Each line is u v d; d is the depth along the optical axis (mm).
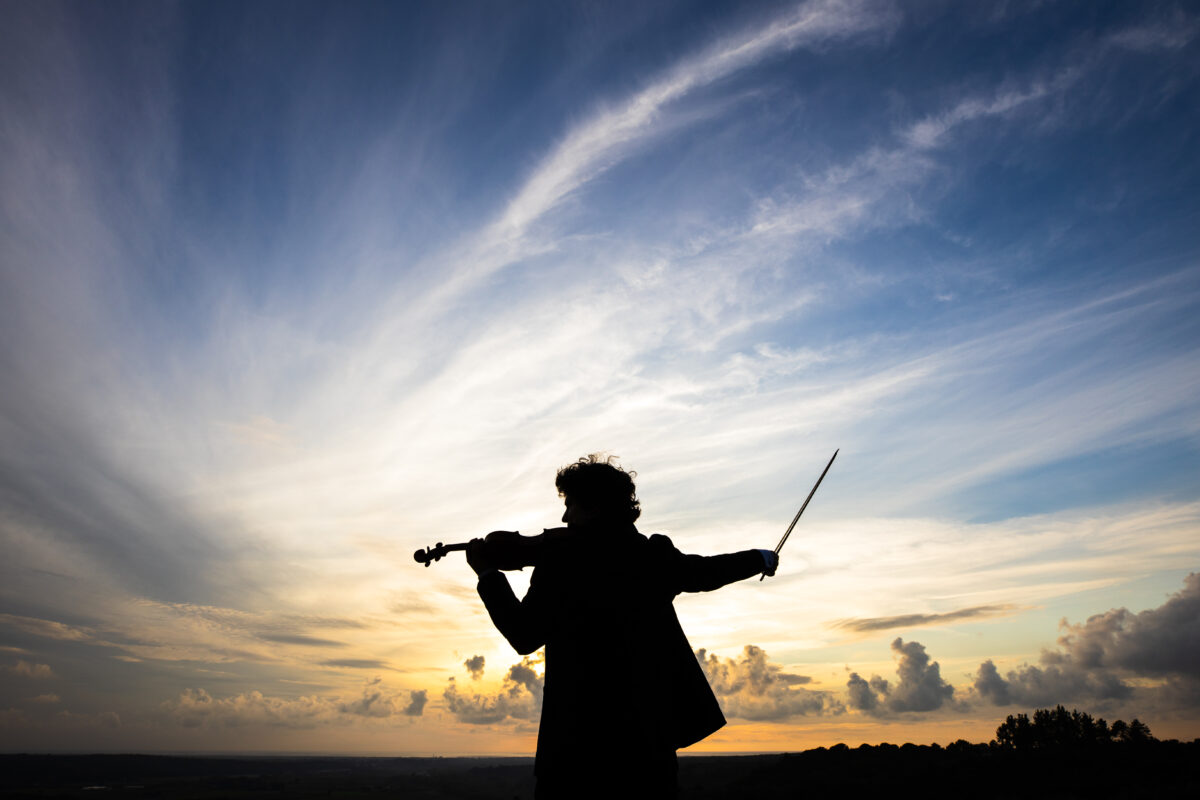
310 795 194750
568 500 2852
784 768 82750
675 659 2637
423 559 2916
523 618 2609
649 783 2389
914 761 72125
